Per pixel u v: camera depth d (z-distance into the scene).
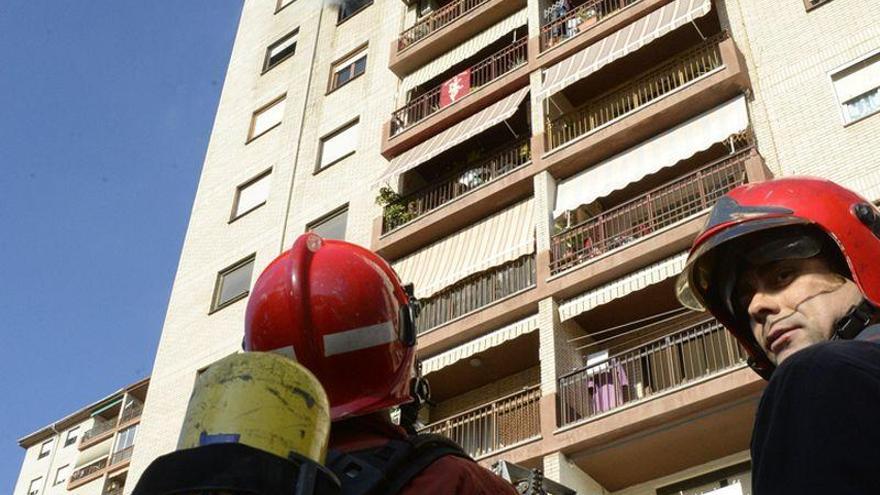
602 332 18.25
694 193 18.75
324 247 3.21
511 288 19.55
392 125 24.86
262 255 25.69
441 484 2.25
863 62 17.38
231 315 25.19
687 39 20.77
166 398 24.67
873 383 1.68
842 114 17.02
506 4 24.50
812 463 1.64
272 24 33.19
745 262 2.57
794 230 2.48
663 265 17.12
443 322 19.94
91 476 54.53
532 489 5.16
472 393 20.22
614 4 22.67
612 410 16.09
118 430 55.72
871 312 2.35
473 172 22.42
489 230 20.77
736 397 15.07
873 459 1.60
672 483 16.28
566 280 18.22
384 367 2.96
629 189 20.05
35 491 57.78
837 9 18.39
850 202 2.48
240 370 2.20
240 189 28.39
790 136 17.27
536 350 19.09
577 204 19.34
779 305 2.46
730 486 15.60
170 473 1.96
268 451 2.05
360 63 28.64
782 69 18.28
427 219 21.88
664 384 16.47
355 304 2.99
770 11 19.31
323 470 2.07
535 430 17.45
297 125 28.47
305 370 2.28
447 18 26.50
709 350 16.86
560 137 21.23
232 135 30.31
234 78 32.38
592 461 16.34
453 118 23.44
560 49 22.00
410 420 3.14
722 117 18.19
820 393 1.70
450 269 20.72
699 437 15.59
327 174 26.23
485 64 24.16
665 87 20.42
